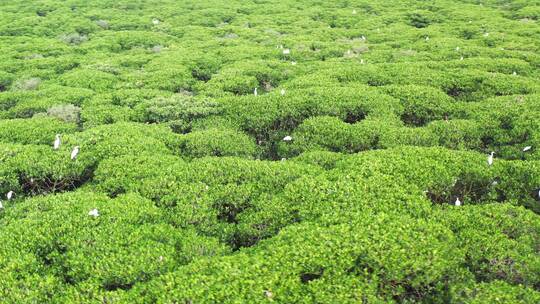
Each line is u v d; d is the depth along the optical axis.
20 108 25.83
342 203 13.80
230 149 19.84
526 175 15.71
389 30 46.34
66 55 39.94
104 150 18.75
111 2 66.50
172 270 11.90
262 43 42.28
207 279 10.97
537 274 11.36
